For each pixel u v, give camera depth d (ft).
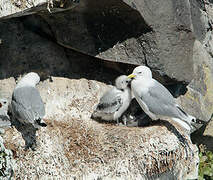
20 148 39.65
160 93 42.50
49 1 39.24
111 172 40.16
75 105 46.55
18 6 39.32
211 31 54.90
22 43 47.11
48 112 45.52
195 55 50.93
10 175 39.14
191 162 44.24
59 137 41.29
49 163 39.37
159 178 42.63
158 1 43.98
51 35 47.39
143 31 44.16
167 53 45.21
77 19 44.16
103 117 44.96
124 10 42.80
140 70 43.19
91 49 45.03
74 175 39.52
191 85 50.01
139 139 41.52
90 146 41.68
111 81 48.70
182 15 45.75
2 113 41.52
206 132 52.31
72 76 47.98
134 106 46.21
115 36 44.65
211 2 55.21
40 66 47.24
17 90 40.81
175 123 45.16
